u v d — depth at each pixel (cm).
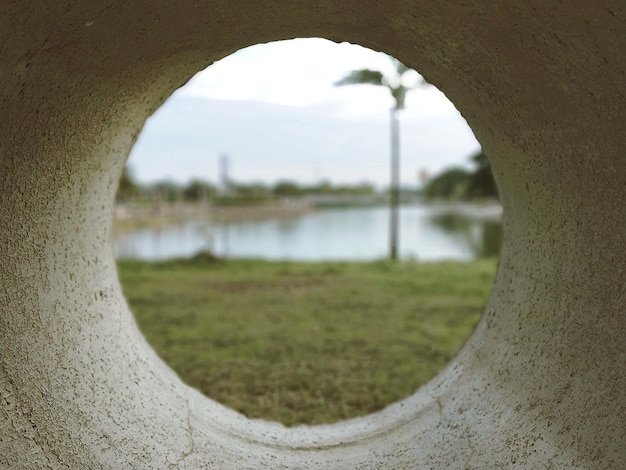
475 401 264
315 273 1110
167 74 239
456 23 189
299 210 3703
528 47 182
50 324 221
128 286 968
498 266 305
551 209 229
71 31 175
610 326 196
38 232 213
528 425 228
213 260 1295
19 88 179
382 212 3812
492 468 229
